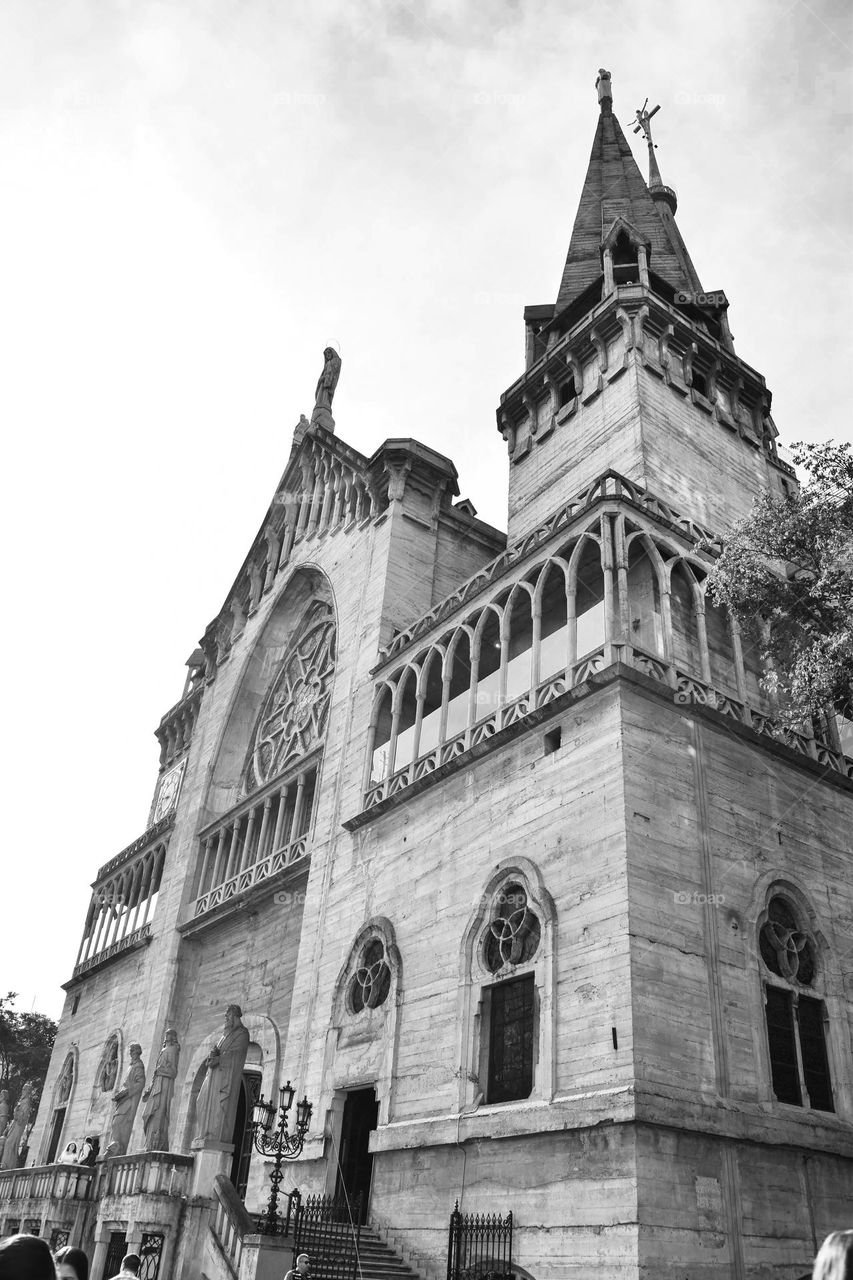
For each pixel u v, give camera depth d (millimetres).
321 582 41281
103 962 44906
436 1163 20234
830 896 22219
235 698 43906
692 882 19516
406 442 37000
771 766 22750
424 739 29094
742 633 25062
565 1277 16312
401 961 24156
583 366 33812
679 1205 16094
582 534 23703
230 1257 19406
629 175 44469
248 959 33969
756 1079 18406
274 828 36688
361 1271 18750
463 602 28078
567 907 19672
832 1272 3299
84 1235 26344
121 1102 32469
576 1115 17188
